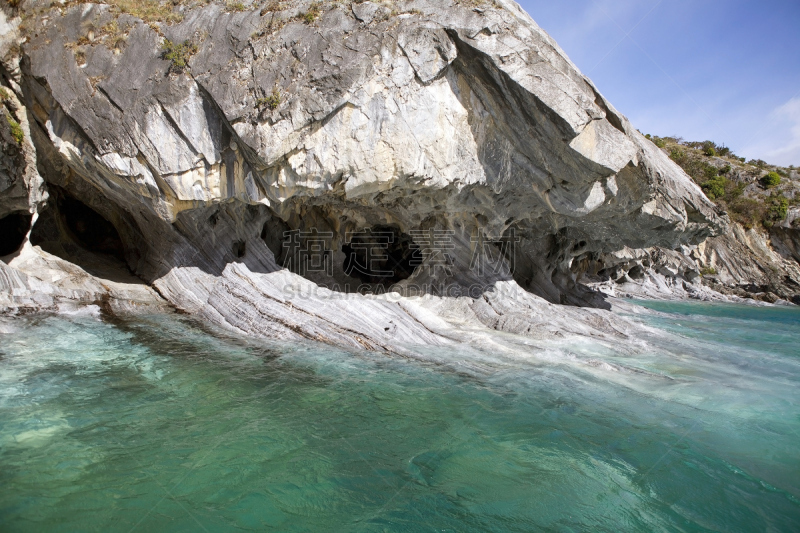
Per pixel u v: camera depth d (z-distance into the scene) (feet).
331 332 30.86
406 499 14.71
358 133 28.76
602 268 88.28
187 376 23.40
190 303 35.04
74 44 29.17
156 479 14.84
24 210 32.78
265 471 15.75
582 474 16.63
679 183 40.45
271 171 29.25
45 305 30.96
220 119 28.78
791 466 17.66
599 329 38.19
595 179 31.86
